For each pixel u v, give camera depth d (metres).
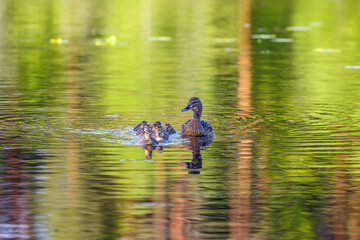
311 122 17.66
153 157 14.23
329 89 22.91
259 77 25.52
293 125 17.31
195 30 40.44
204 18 46.16
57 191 11.93
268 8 52.25
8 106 19.41
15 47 33.28
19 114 18.33
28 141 15.41
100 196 11.68
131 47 33.91
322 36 38.12
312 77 25.58
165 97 21.22
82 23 43.16
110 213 10.91
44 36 37.41
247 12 49.75
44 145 15.10
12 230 10.24
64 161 13.79
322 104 20.19
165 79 24.84
